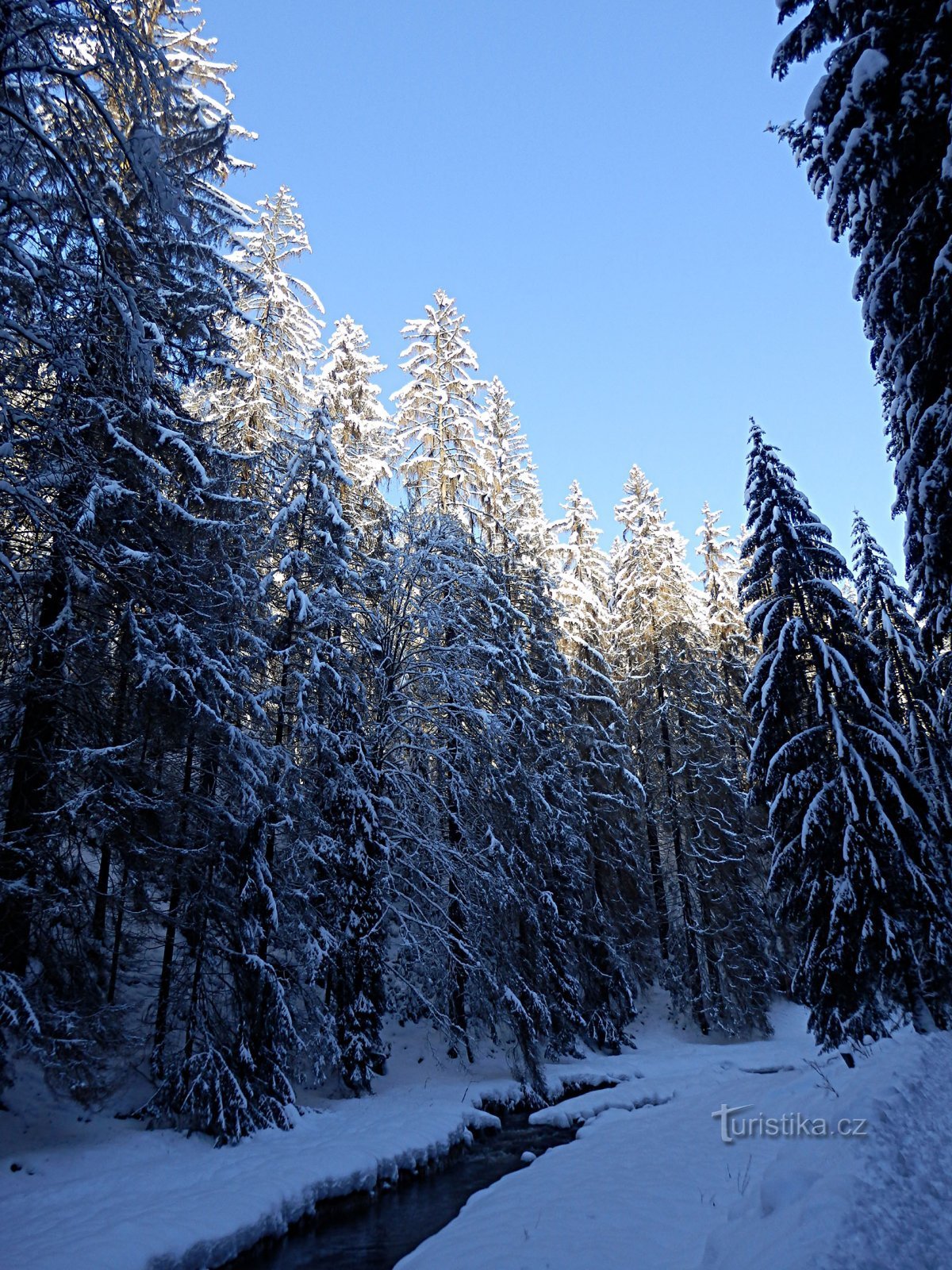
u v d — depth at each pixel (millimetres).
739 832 28422
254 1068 12969
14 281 9844
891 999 16328
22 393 10984
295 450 18297
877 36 8742
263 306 20125
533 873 21750
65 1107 11828
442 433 25453
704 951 28672
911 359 9664
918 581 9820
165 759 14062
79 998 11000
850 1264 4973
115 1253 7863
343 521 17828
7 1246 7855
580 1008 23078
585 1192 9414
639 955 27969
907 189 9141
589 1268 6840
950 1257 5406
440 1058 20094
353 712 18531
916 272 9195
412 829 20156
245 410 18984
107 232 11789
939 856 16406
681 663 30266
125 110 11391
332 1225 10656
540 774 23312
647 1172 9945
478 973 19109
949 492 8766
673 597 31422
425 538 21859
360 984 17672
